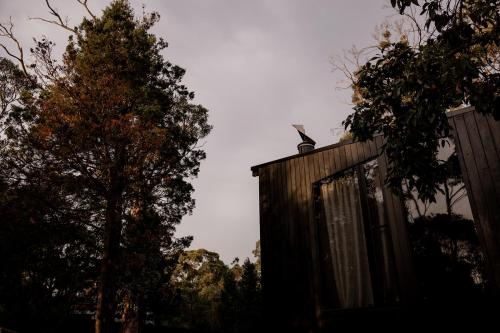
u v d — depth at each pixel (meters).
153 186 10.44
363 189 7.40
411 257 6.31
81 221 9.57
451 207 6.30
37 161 9.32
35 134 9.26
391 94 5.23
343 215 7.53
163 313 15.13
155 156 9.98
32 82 10.37
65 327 12.08
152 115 11.14
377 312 6.40
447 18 4.97
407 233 6.49
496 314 5.38
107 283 8.91
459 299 5.74
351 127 5.77
